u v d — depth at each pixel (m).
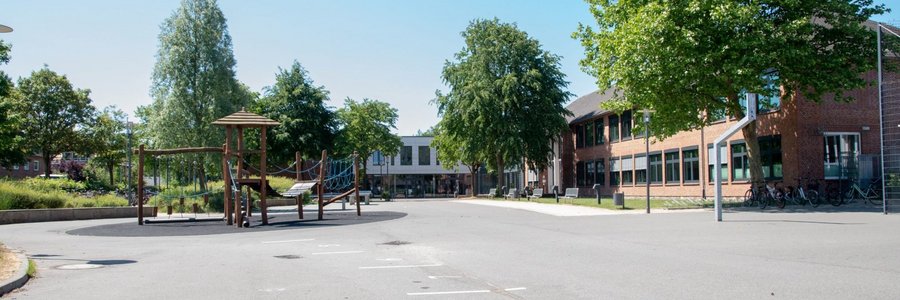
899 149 28.72
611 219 21.75
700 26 25.67
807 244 13.02
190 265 11.51
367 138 75.94
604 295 7.89
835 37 27.30
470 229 18.69
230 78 50.97
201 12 50.09
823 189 30.91
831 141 31.48
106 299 8.20
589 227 18.50
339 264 11.33
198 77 49.19
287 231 19.55
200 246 15.16
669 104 28.20
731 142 36.38
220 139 48.66
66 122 63.56
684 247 12.94
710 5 24.97
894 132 29.92
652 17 25.77
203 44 49.50
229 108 49.72
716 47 25.69
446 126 55.16
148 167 69.88
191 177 51.78
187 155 48.22
